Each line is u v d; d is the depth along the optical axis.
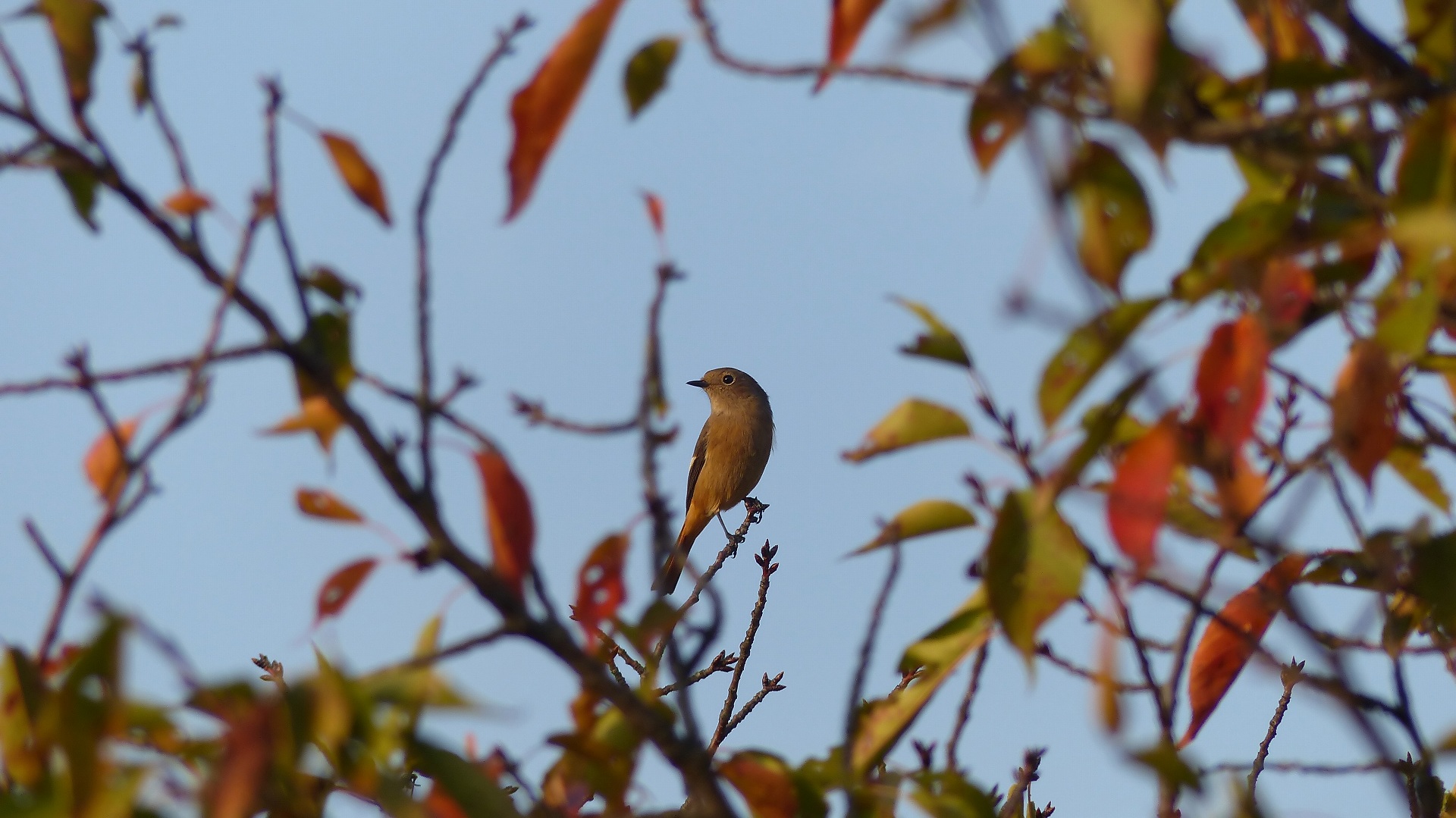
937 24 4.92
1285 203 5.35
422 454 5.68
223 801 4.42
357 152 5.86
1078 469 5.16
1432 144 4.92
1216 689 6.31
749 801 6.30
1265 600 5.99
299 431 6.22
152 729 5.55
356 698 5.24
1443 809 7.90
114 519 5.46
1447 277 5.29
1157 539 4.95
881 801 6.12
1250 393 4.91
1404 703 5.96
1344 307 5.50
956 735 6.69
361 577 5.63
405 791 5.72
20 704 5.23
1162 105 4.74
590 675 5.72
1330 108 5.07
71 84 5.75
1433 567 5.86
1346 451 5.14
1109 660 5.73
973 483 5.81
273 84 5.84
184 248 5.72
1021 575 5.29
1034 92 4.91
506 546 5.55
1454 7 5.71
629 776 6.25
